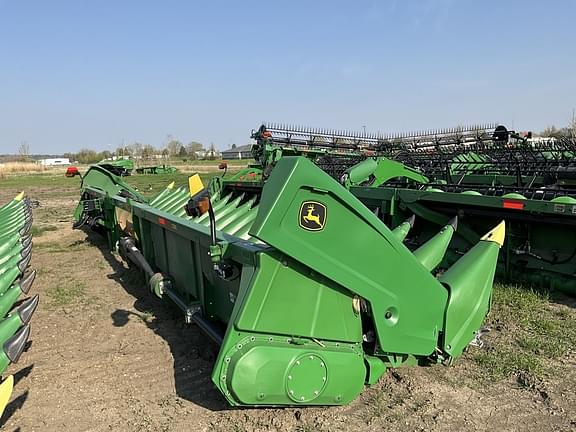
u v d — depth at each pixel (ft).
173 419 9.75
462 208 17.83
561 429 9.20
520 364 11.66
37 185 98.99
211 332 11.39
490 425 9.36
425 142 38.32
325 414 9.63
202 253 12.41
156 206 23.52
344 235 8.41
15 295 12.09
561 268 16.29
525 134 33.91
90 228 32.76
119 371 12.01
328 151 35.91
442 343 10.34
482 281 10.90
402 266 9.18
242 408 9.96
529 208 15.16
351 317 9.09
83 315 16.21
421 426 9.32
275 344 8.36
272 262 8.21
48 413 10.16
